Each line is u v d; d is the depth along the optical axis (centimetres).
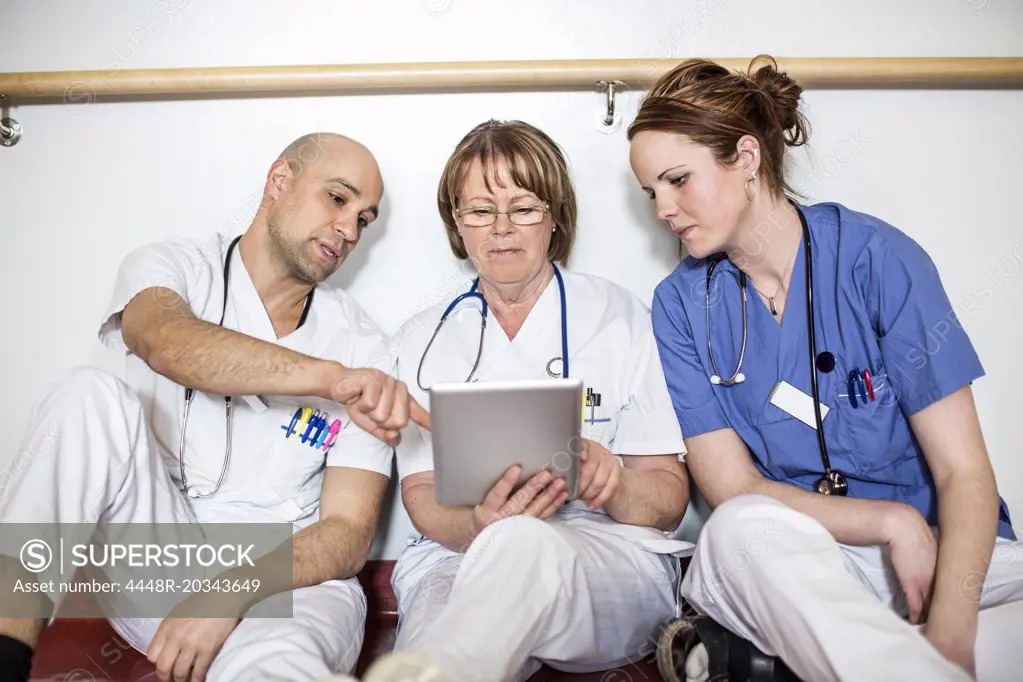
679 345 123
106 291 151
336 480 121
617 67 140
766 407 117
